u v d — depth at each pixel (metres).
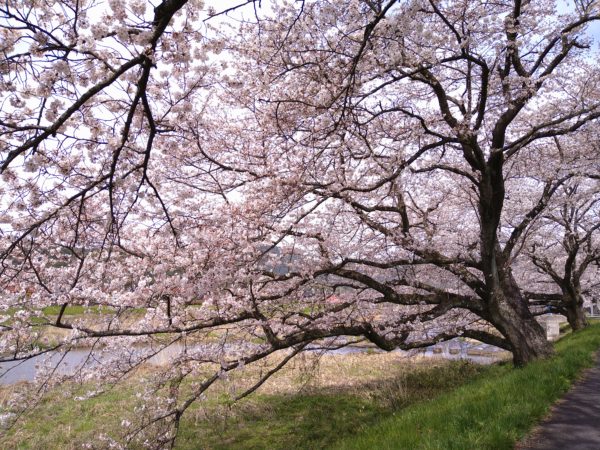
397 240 9.73
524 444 5.43
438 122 9.78
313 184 7.84
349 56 7.39
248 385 14.68
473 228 14.02
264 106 8.80
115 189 6.00
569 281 18.70
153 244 7.46
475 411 6.46
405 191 9.63
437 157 11.20
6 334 6.37
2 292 6.47
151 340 8.55
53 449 9.73
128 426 8.71
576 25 8.88
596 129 11.30
